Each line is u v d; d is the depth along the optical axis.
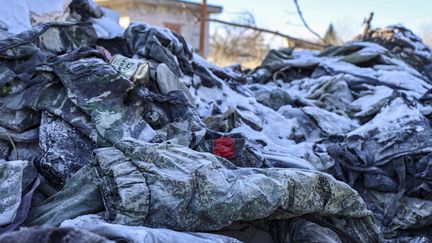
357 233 3.17
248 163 3.69
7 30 4.45
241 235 2.94
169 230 2.46
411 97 5.27
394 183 4.10
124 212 2.53
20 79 3.65
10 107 3.55
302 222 2.98
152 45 4.64
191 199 2.64
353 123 5.34
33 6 4.93
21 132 3.50
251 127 4.90
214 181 2.74
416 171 4.05
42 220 2.71
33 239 1.80
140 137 3.39
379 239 3.22
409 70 7.15
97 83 3.54
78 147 3.34
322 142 4.89
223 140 3.69
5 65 3.77
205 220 2.65
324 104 6.00
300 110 5.46
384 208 4.05
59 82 3.64
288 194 2.85
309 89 6.40
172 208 2.56
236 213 2.68
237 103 5.22
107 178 2.72
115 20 6.42
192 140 3.57
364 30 9.52
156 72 4.20
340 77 6.23
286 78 7.40
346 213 3.10
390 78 6.48
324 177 3.05
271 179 2.86
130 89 3.57
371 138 4.32
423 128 4.22
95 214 2.70
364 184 4.21
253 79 7.44
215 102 5.04
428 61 7.94
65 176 3.15
